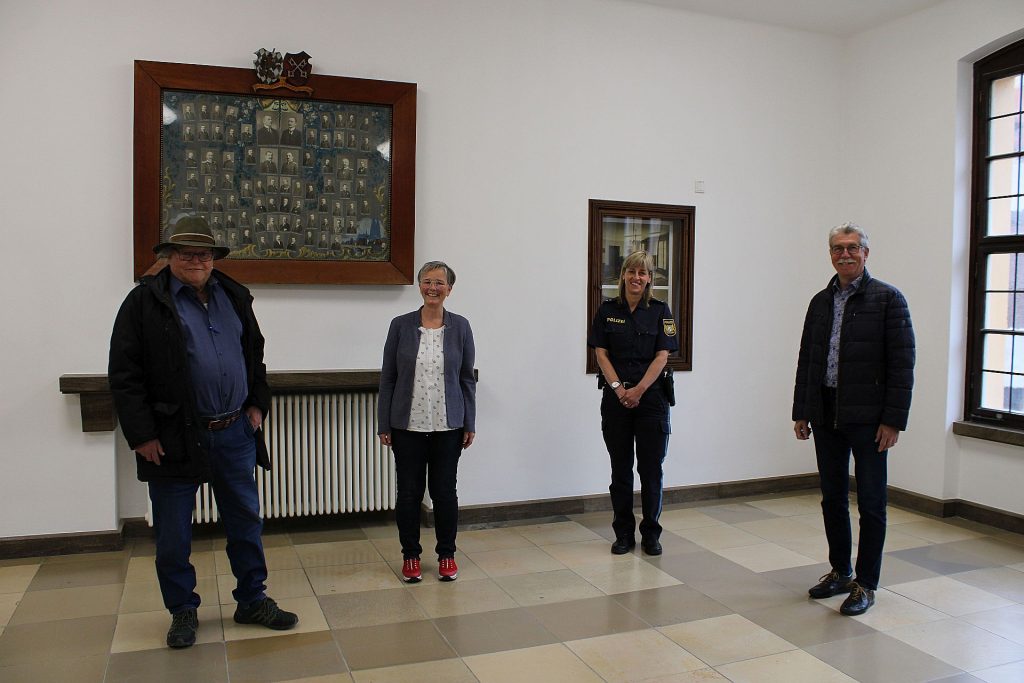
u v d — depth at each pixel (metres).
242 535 2.99
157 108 3.90
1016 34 4.41
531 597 3.39
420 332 3.53
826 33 5.35
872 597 3.32
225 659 2.75
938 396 4.83
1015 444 4.43
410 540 3.55
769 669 2.75
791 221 5.32
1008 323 4.62
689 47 4.96
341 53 4.21
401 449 3.53
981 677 2.71
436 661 2.76
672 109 4.94
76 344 3.90
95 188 3.89
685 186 5.00
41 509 3.86
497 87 4.51
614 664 2.77
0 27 3.73
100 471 3.91
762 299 5.26
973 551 4.11
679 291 5.04
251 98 4.07
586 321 4.77
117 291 3.94
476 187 4.49
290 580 3.56
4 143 3.77
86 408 3.86
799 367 3.54
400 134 4.27
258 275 4.07
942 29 4.77
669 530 4.43
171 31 3.95
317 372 4.08
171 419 2.76
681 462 5.07
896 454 5.12
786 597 3.42
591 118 4.73
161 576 2.87
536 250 4.63
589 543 4.18
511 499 4.63
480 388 4.54
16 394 3.83
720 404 5.16
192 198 4.00
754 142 5.18
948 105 4.75
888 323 3.16
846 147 5.43
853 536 4.28
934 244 4.85
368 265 4.24
